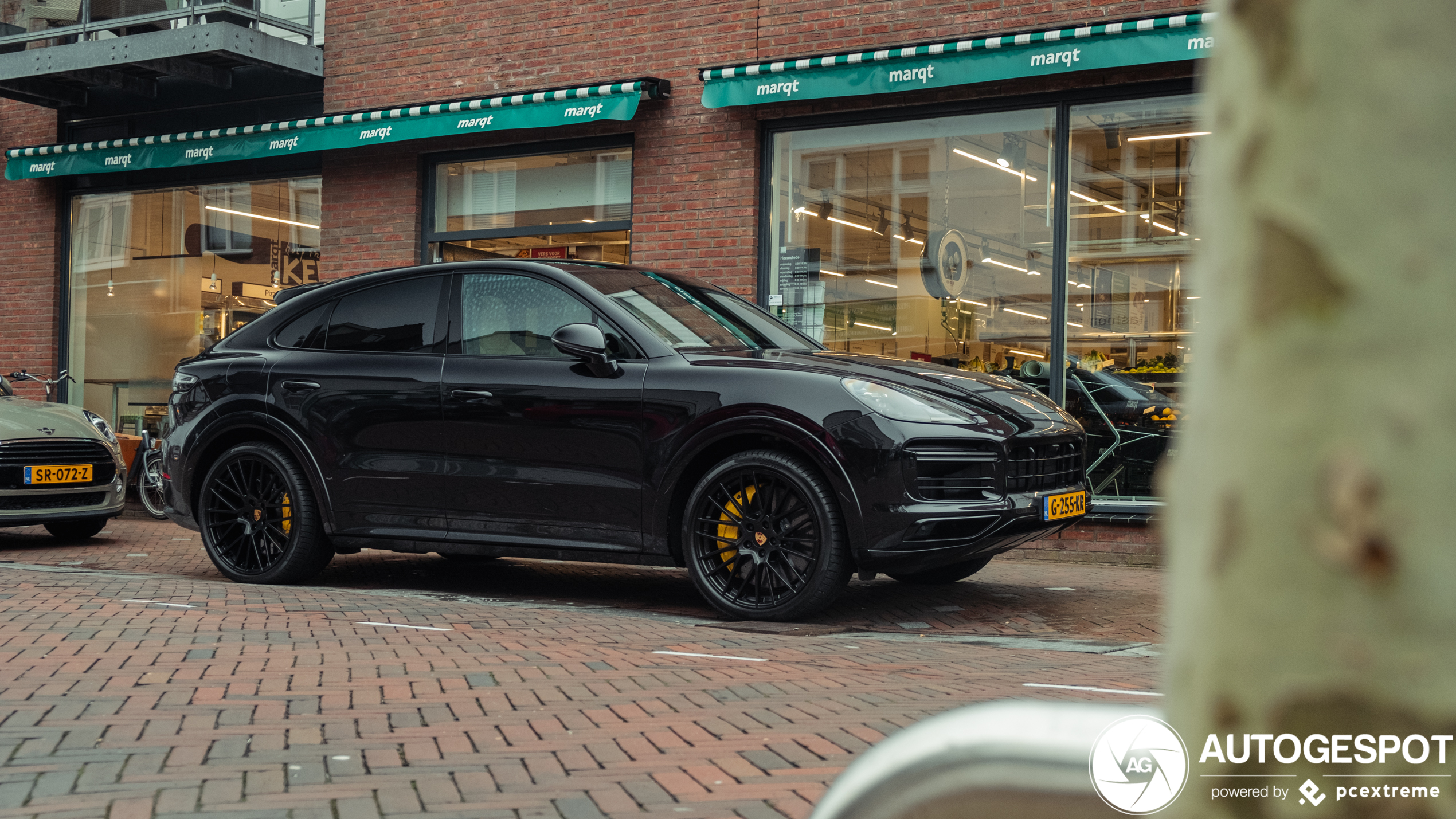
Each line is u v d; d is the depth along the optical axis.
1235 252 0.34
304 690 3.89
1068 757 0.45
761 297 10.03
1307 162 0.33
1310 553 0.33
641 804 2.73
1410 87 0.32
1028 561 8.81
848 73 9.16
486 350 6.30
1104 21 8.41
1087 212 8.98
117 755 3.06
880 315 9.66
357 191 11.58
